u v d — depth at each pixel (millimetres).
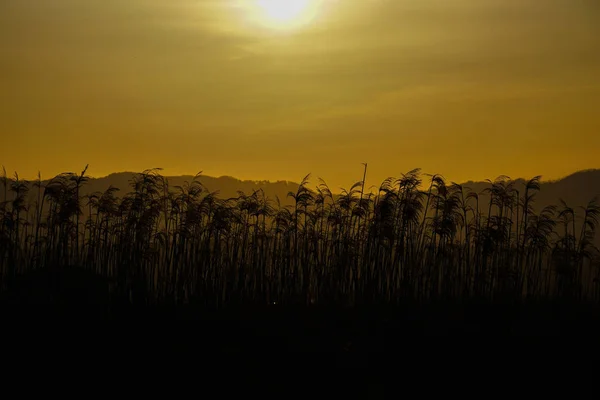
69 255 21922
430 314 20703
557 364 17438
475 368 17000
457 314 20828
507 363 17359
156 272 21844
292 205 23469
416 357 17562
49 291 20641
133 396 15141
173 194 22141
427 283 22141
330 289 22094
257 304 21750
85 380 15875
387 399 15250
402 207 21656
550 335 19328
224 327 19766
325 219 23172
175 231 21719
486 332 19359
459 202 21547
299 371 16641
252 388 15648
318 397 15289
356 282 21766
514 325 20234
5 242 21062
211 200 21984
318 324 20016
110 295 20922
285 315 20797
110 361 16969
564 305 22047
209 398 15109
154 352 17641
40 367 16484
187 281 21719
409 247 22078
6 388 15305
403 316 20422
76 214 20906
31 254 21875
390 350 18016
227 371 16562
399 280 21641
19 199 21219
